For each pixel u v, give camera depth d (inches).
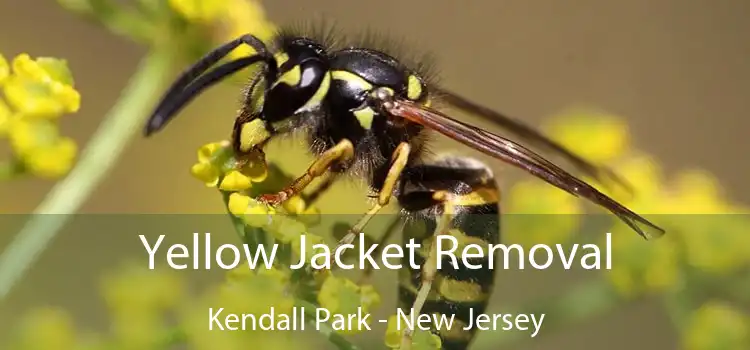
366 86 2.9
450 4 5.1
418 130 3.0
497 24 5.2
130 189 4.2
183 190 4.2
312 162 2.9
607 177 3.5
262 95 2.8
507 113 5.1
